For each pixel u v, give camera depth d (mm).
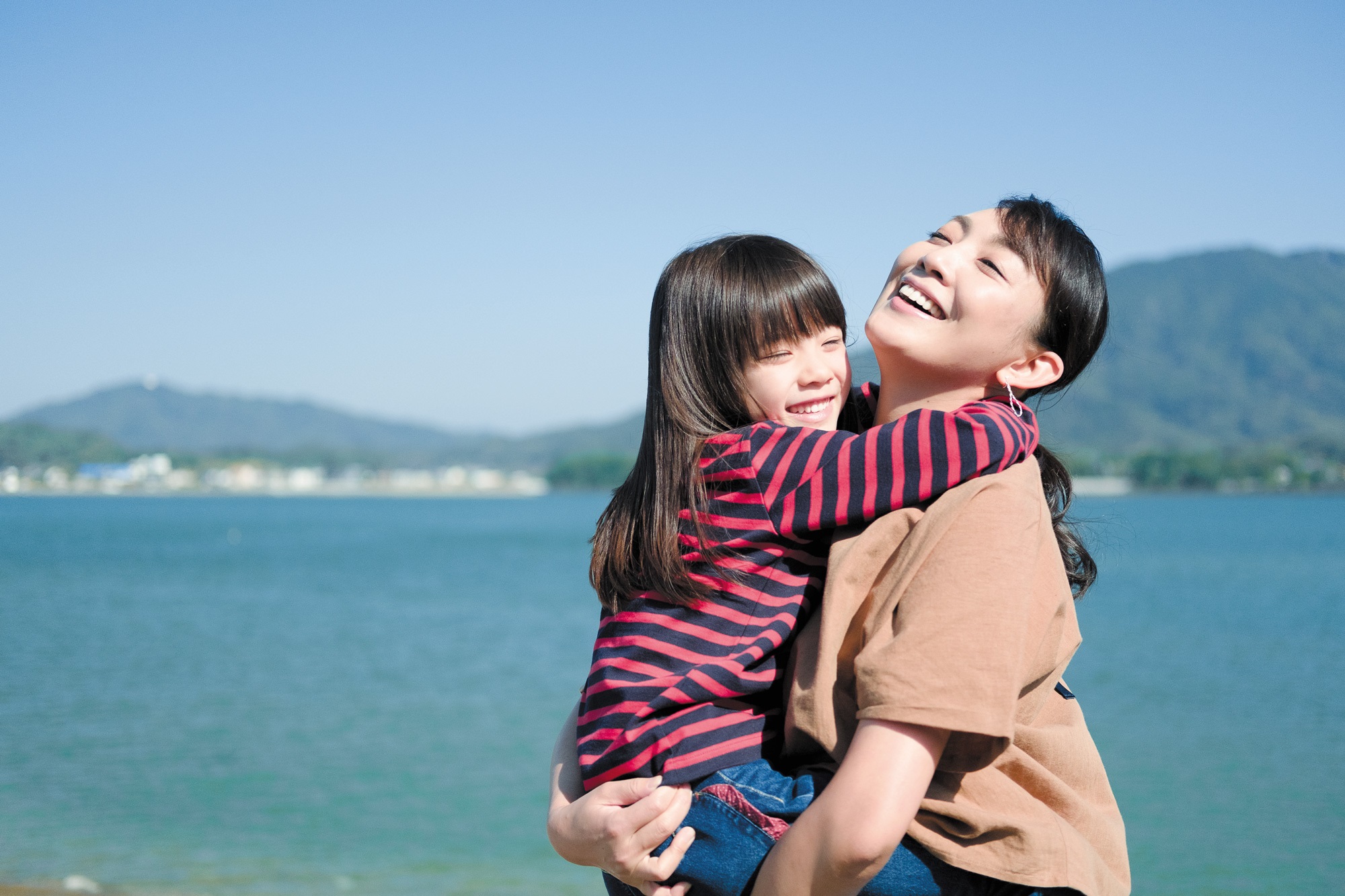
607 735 1398
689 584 1407
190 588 38219
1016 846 1235
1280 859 9141
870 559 1338
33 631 25562
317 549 64000
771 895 1198
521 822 10094
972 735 1249
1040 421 1798
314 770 12070
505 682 18625
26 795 10836
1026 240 1498
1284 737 14297
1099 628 27688
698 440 1483
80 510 151625
